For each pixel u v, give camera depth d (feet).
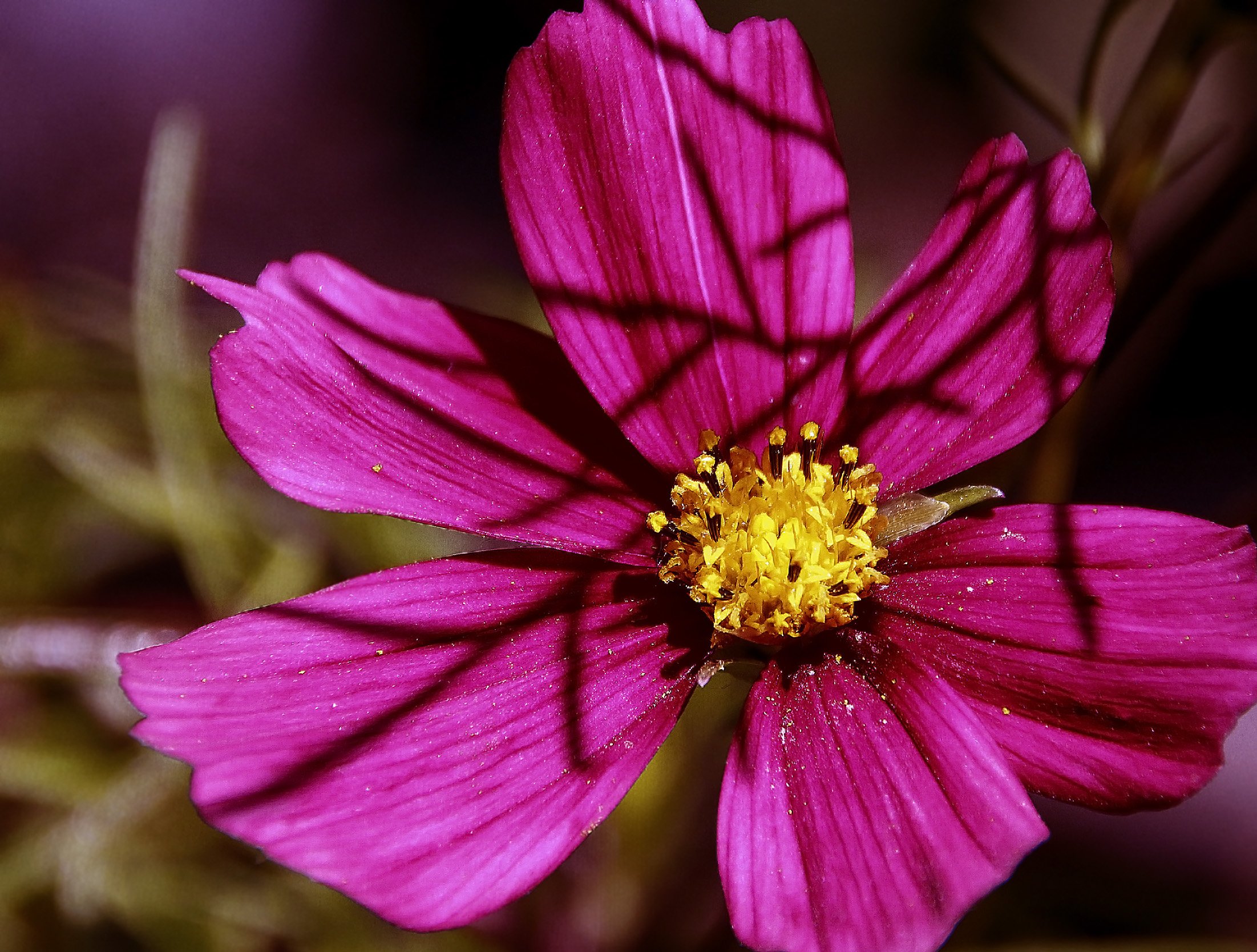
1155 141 0.69
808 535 0.64
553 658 0.62
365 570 0.80
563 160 0.64
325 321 0.64
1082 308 0.62
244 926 0.76
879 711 0.61
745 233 0.65
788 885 0.58
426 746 0.60
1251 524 0.69
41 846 0.77
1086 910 0.77
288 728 0.59
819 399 0.65
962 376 0.64
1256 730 0.86
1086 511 0.62
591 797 0.60
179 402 0.77
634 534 0.64
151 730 0.59
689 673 0.63
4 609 0.80
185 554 0.81
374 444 0.63
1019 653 0.61
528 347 0.65
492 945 0.76
